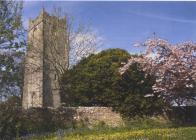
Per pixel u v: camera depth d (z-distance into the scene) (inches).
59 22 1683.1
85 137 774.5
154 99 1077.8
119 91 1090.1
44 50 1678.2
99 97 1117.7
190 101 1066.7
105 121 1075.9
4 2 935.0
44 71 1787.6
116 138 743.7
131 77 1081.4
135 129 897.5
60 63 1584.6
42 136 842.2
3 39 918.4
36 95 1876.2
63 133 836.6
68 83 1240.8
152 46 991.0
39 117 999.0
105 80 1111.6
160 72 973.8
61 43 1633.9
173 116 1104.2
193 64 962.1
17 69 958.4
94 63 1150.3
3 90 949.2
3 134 904.9
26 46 991.0
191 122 1105.4
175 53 962.1
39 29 1764.3
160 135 764.6
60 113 1040.2
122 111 1081.4
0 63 928.3
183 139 725.9
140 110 1082.1
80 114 1061.8
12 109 948.6
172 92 987.3
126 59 1138.0
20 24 940.0
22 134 942.4
